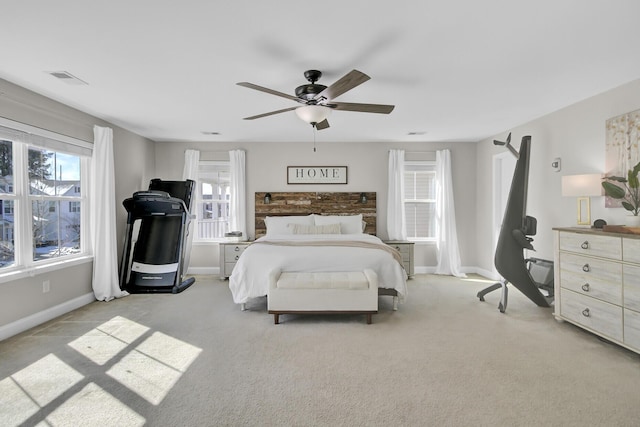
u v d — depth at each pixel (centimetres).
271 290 323
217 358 248
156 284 444
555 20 197
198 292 442
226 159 564
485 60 251
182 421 175
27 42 221
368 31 209
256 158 566
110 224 406
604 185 274
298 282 323
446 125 451
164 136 521
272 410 185
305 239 444
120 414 182
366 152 567
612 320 255
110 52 237
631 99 292
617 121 302
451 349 263
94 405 190
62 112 352
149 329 308
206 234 568
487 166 532
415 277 533
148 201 451
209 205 568
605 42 224
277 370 230
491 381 214
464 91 318
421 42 223
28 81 291
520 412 182
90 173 403
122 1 176
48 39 218
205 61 251
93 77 282
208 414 181
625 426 170
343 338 287
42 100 327
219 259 557
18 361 243
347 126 459
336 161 567
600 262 265
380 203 569
